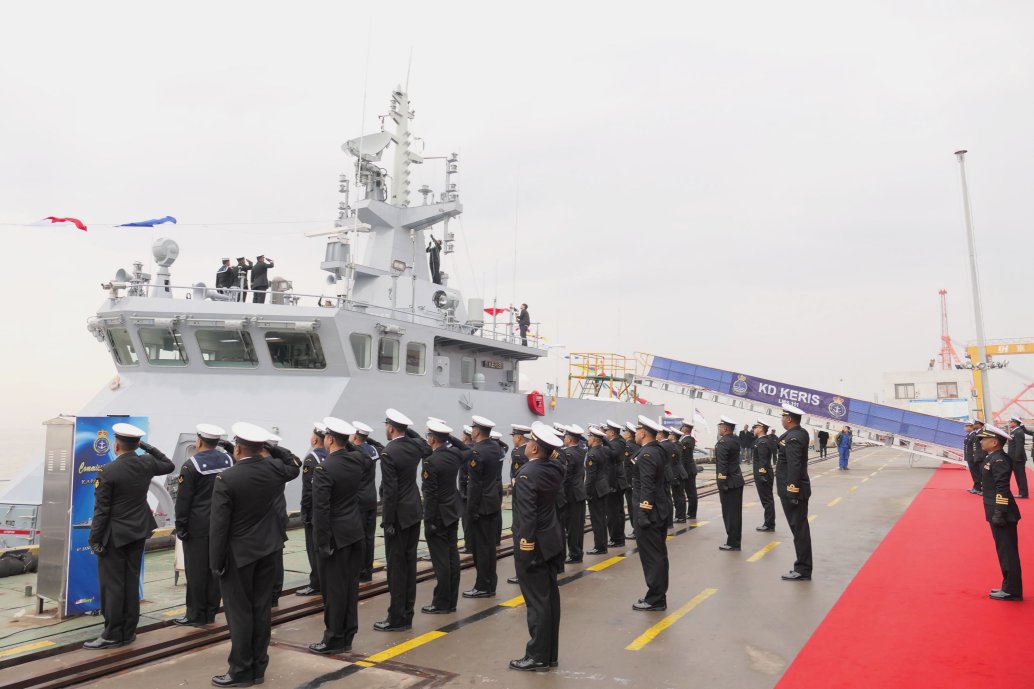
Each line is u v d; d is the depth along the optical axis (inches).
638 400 1270.9
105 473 248.2
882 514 625.3
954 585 354.3
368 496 356.5
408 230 691.4
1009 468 327.0
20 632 257.9
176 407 484.7
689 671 235.3
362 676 231.6
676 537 529.3
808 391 1267.2
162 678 228.2
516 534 245.0
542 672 235.3
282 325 481.1
